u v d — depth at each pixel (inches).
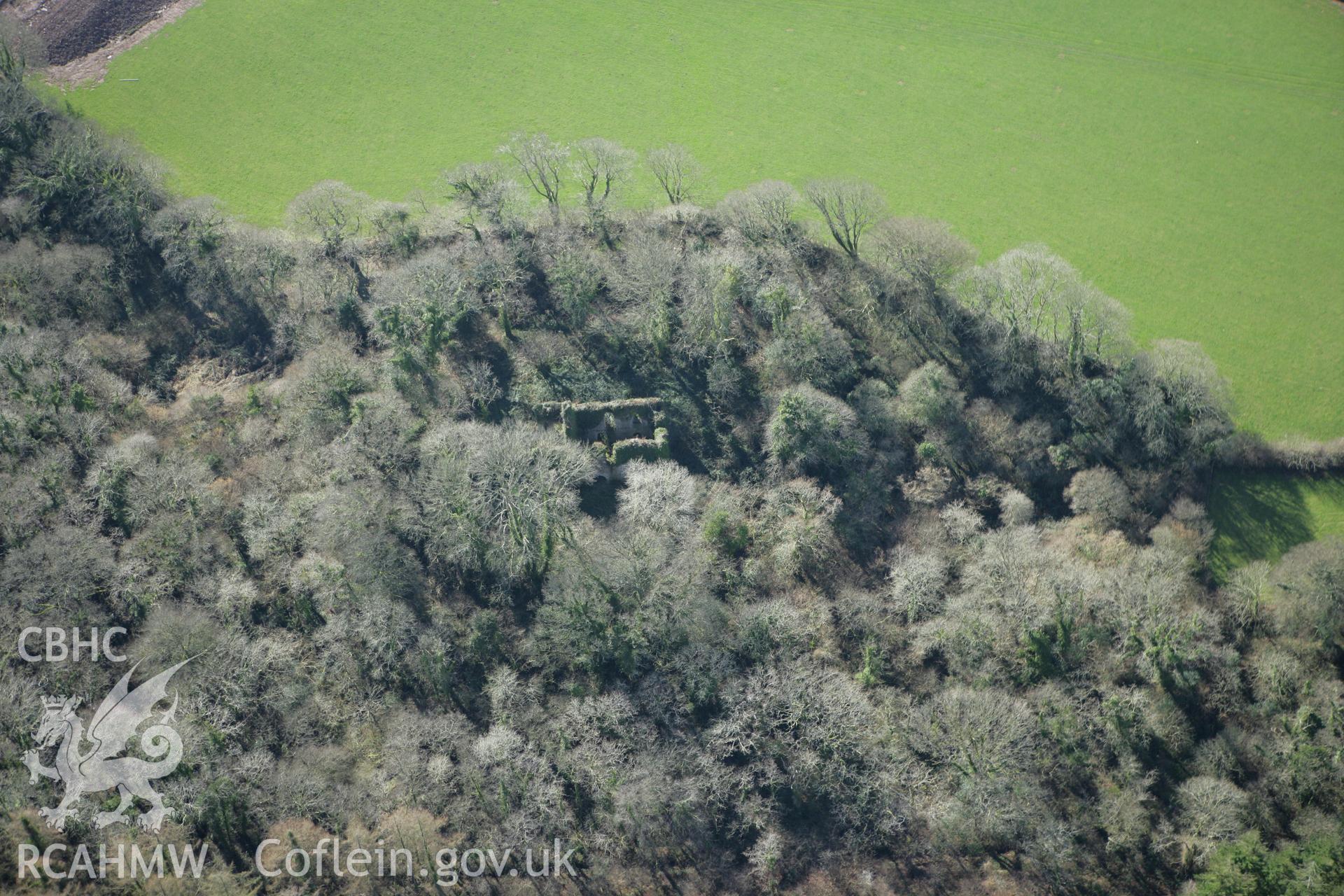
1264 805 4106.8
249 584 4562.0
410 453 4985.2
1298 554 4682.6
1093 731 4269.2
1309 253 6186.0
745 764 4136.3
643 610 4382.4
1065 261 5841.5
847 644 4498.0
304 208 5940.0
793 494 4899.1
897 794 4028.1
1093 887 3946.9
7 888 3649.1
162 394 5497.1
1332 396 5438.0
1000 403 5305.1
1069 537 4803.2
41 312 5556.1
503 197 5880.9
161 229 5910.4
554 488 4621.1
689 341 5438.0
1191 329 5802.2
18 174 6136.8
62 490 4808.1
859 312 5629.9
